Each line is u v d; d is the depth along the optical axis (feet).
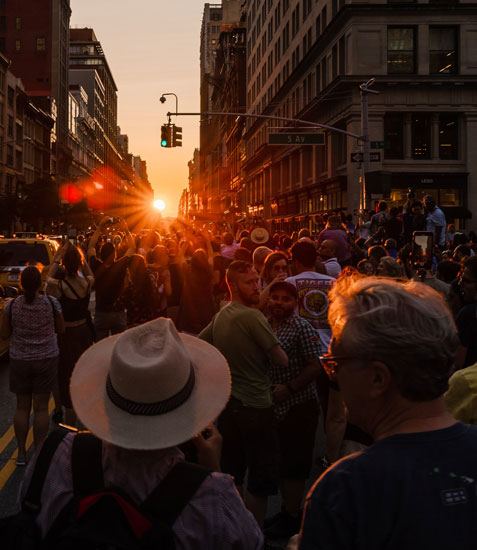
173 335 5.98
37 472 5.84
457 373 9.36
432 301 5.18
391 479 4.63
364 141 76.18
